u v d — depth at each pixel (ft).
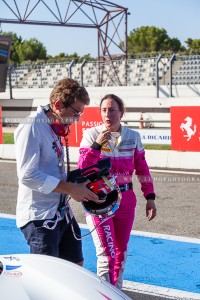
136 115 72.43
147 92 83.92
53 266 9.82
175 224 23.44
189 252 19.47
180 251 19.60
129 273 17.34
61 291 8.84
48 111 10.94
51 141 10.82
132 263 18.34
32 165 10.41
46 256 10.45
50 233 10.87
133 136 13.39
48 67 110.42
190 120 36.68
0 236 22.20
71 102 10.64
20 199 11.09
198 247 20.06
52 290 8.86
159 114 71.26
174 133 37.76
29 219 10.87
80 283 9.23
